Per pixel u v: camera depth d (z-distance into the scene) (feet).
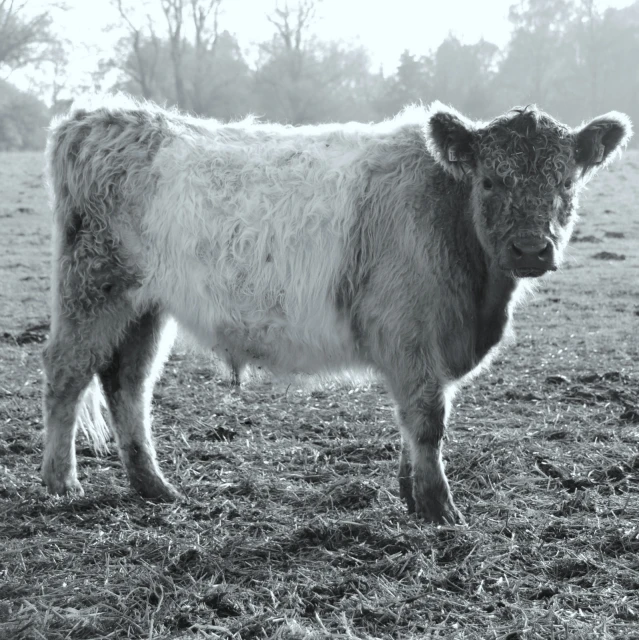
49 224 70.95
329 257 17.72
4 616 13.26
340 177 17.89
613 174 95.50
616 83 173.58
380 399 27.20
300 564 15.17
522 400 26.89
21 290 47.44
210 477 20.34
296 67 167.12
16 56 170.60
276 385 28.60
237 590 14.19
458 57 176.45
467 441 22.16
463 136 16.57
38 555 15.55
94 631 13.00
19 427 24.07
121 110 19.67
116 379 19.74
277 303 18.06
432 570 14.64
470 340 17.67
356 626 13.06
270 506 18.25
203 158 18.72
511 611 13.25
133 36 164.55
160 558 15.46
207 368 31.35
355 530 16.30
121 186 18.92
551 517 17.11
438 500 17.03
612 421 24.08
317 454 21.68
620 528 16.15
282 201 18.03
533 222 15.88
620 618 13.07
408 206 17.20
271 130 19.52
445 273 16.99
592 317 40.78
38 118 182.70
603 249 59.62
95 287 19.07
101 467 21.36
